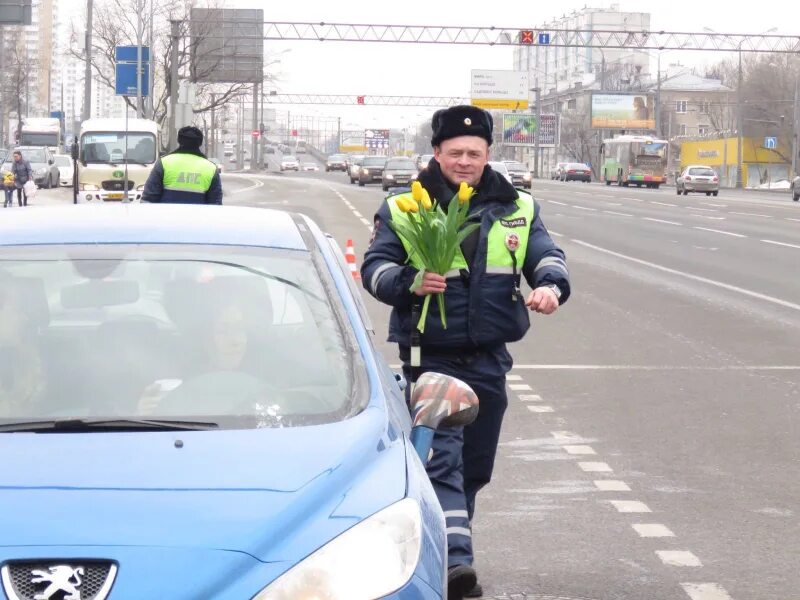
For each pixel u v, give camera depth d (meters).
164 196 13.73
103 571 3.37
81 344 4.50
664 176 96.44
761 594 6.39
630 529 7.56
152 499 3.58
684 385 12.66
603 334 16.44
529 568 6.81
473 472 6.30
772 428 10.55
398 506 3.78
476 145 6.03
